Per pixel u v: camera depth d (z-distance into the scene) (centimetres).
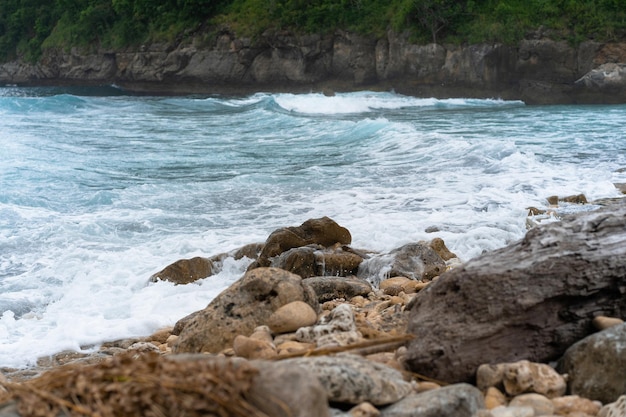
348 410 420
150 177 1841
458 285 513
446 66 4712
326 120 2958
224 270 1047
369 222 1234
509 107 4088
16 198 1588
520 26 4516
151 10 6066
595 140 2270
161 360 362
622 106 3962
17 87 6850
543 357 494
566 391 462
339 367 418
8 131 2891
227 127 2961
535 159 1838
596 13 4478
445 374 485
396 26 4859
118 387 343
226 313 624
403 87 4909
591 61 4409
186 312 909
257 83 5547
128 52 6209
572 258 511
